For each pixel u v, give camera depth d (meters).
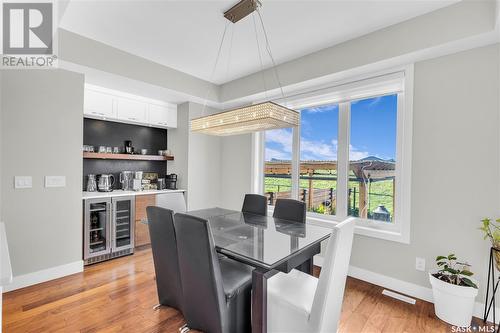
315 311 1.37
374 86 2.72
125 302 2.18
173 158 4.18
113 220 3.16
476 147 2.07
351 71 2.66
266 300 1.53
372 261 2.62
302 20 2.28
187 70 3.46
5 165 2.34
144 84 3.14
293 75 3.09
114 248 3.17
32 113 2.48
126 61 2.91
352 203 2.98
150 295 2.30
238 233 2.05
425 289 2.29
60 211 2.67
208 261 1.52
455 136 2.16
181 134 4.08
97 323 1.89
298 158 3.50
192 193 4.01
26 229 2.46
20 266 2.42
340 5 2.07
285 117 2.07
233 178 4.21
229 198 4.27
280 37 2.58
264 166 3.95
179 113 4.13
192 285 1.67
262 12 2.17
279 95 3.55
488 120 2.02
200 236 1.52
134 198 3.38
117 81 3.03
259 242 1.82
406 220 2.40
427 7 2.07
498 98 1.98
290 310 1.48
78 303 2.15
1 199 2.32
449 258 2.06
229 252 1.63
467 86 2.11
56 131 2.63
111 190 3.61
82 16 2.22
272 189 3.82
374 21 2.28
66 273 2.69
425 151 2.31
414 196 2.36
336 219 3.06
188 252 1.62
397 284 2.45
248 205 3.05
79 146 2.80
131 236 3.35
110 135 3.72
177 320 1.94
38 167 2.52
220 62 3.20
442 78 2.23
